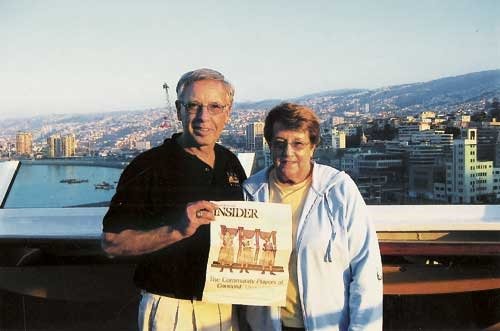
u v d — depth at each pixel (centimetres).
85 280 277
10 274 279
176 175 207
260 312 210
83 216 258
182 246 206
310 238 200
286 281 203
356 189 206
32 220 258
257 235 202
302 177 206
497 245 256
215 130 209
